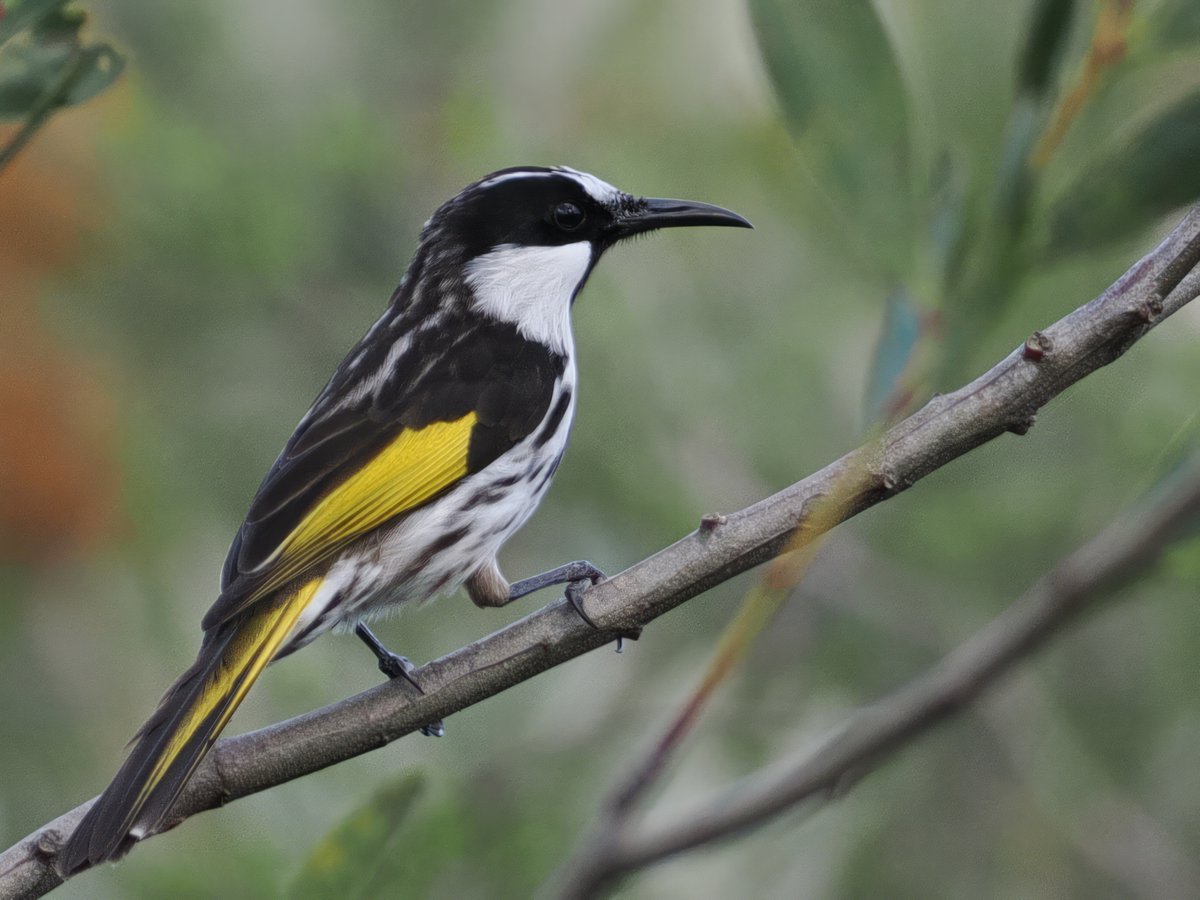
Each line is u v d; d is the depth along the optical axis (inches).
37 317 471.8
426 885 304.8
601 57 543.2
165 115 478.6
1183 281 260.1
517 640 274.8
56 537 458.9
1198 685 464.8
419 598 349.7
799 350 490.9
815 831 449.4
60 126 471.5
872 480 254.8
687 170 513.7
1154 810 463.2
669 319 498.6
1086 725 468.8
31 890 254.5
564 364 386.0
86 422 467.5
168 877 354.6
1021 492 469.1
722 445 486.9
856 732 270.7
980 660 265.6
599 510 481.1
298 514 327.6
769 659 471.5
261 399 496.7
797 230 507.5
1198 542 251.3
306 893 243.1
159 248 469.4
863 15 193.2
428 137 508.7
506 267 391.5
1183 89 352.8
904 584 477.4
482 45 548.1
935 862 460.1
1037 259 174.7
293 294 498.3
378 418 350.9
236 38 519.8
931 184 189.3
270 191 468.4
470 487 351.9
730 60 535.5
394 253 499.5
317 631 328.8
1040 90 172.6
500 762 422.9
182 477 482.0
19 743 448.8
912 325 201.9
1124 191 169.5
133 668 465.7
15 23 222.8
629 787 263.7
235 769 271.0
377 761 430.6
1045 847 460.8
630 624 272.2
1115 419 470.3
